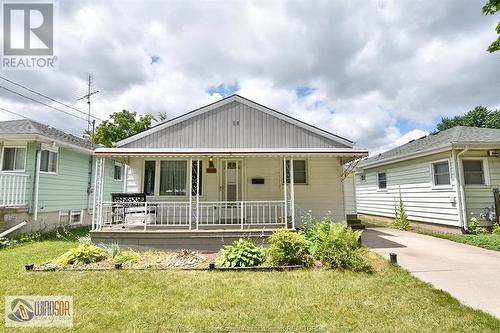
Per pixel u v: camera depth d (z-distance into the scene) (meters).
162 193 10.87
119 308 4.33
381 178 16.89
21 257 7.62
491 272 5.95
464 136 11.41
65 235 11.56
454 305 4.33
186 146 11.10
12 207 10.31
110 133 29.50
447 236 10.16
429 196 12.30
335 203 11.18
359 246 6.97
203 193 10.98
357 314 4.05
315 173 11.32
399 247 8.54
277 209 11.02
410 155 13.09
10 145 11.52
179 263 6.99
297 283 5.32
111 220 10.27
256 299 4.61
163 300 4.61
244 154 9.33
